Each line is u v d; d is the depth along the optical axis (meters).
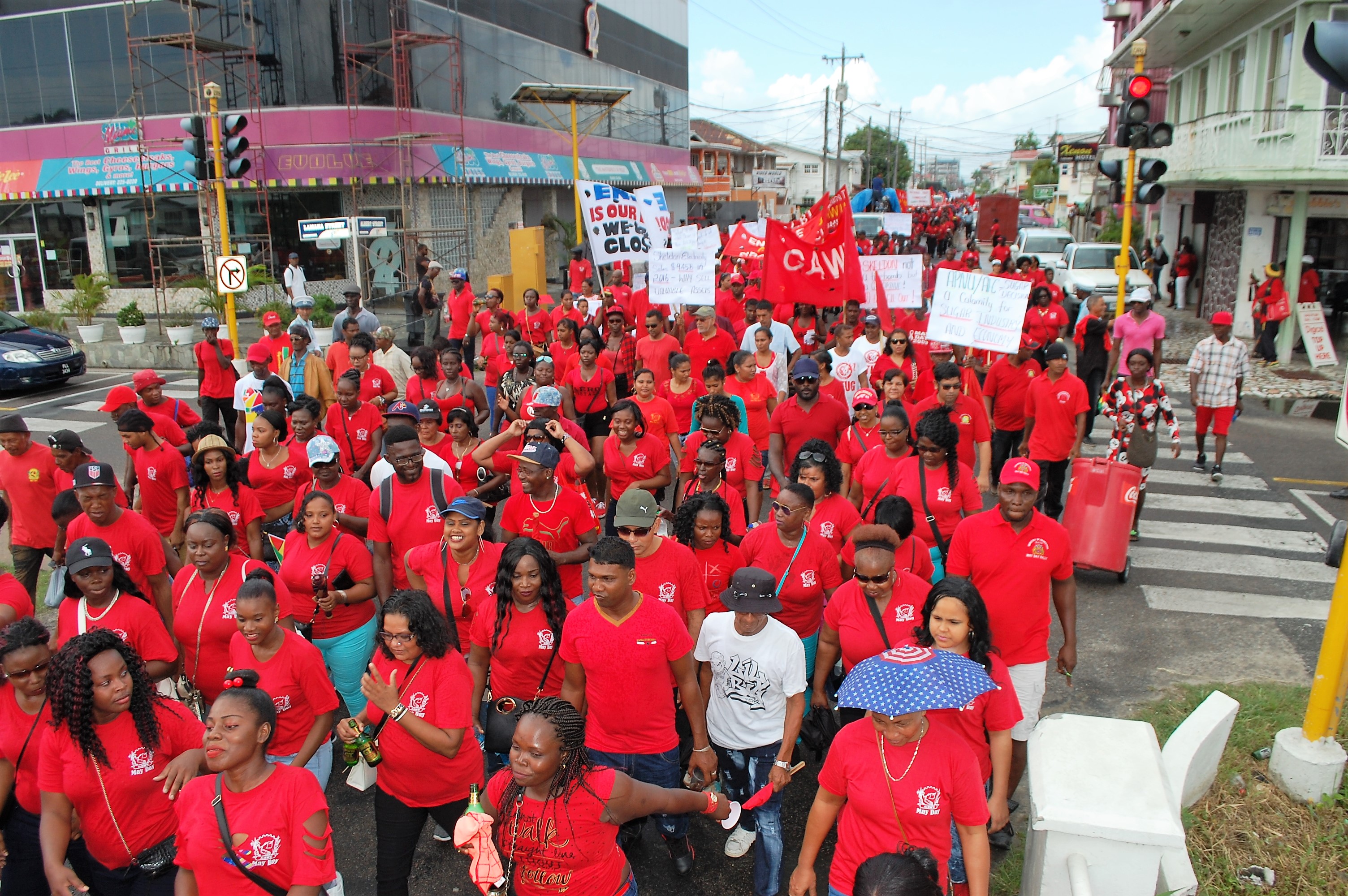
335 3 25.05
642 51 43.41
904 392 8.37
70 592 4.99
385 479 6.25
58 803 4.09
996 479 10.65
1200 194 26.22
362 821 5.55
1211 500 10.84
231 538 5.27
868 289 13.20
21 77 27.33
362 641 5.84
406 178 26.58
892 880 2.89
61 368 18.28
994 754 4.34
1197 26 22.38
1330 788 4.95
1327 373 17.22
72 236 28.34
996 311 9.62
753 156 76.44
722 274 19.66
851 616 4.97
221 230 14.34
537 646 4.91
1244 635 7.46
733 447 7.54
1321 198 18.16
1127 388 9.30
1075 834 3.64
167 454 7.44
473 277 29.89
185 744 4.26
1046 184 92.81
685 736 5.55
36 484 7.37
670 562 5.30
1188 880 4.27
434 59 28.12
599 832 3.59
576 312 14.56
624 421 7.49
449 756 4.27
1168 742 5.07
